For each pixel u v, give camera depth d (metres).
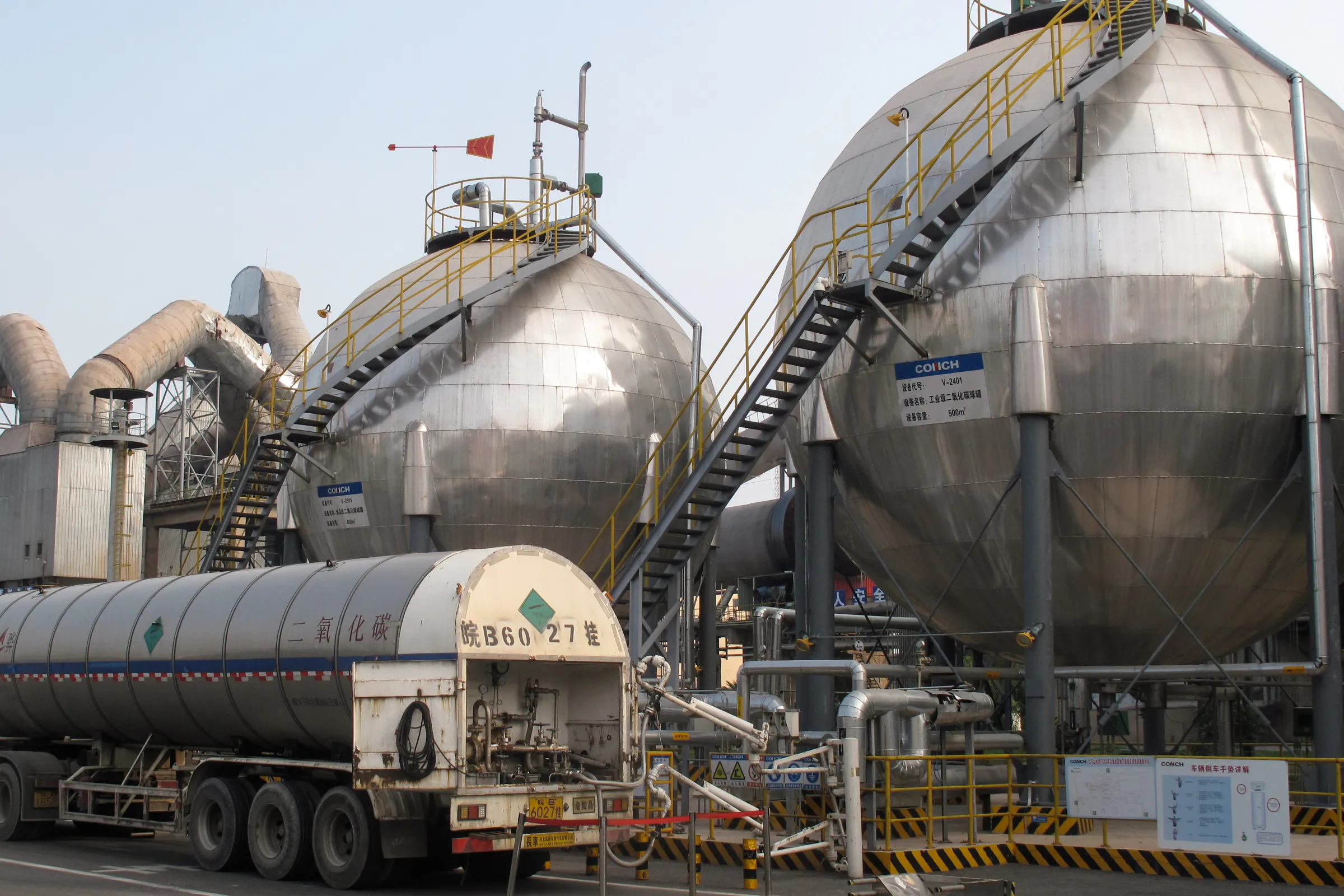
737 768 20.12
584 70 35.72
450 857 18.95
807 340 24.28
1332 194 22.72
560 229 33.53
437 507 29.94
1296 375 21.83
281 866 17.80
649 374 31.97
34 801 22.78
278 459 32.94
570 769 17.52
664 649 29.09
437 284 32.97
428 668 16.27
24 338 49.44
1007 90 23.25
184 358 54.56
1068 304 21.73
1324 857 18.05
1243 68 23.78
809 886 17.41
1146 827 22.08
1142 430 21.56
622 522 30.88
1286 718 35.88
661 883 17.95
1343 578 23.47
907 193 24.06
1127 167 22.17
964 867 18.92
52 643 22.95
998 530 22.59
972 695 22.23
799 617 26.20
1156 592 22.44
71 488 41.31
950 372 22.55
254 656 19.11
